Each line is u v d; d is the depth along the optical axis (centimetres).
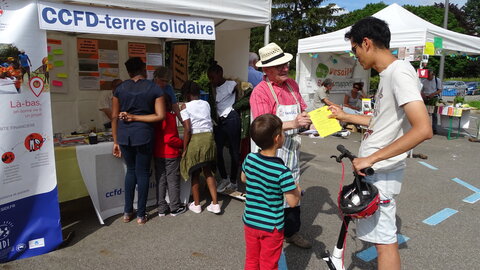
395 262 221
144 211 374
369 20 210
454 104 997
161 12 357
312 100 1078
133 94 342
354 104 1026
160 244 332
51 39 505
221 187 467
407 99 187
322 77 1089
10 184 280
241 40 586
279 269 295
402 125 207
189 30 378
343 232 240
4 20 265
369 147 216
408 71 194
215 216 400
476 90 2738
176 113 392
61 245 321
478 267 308
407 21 788
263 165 221
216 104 455
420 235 368
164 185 391
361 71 1190
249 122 462
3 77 266
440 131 1030
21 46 274
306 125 265
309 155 712
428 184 542
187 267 296
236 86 463
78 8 305
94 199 364
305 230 370
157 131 382
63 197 347
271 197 222
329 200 459
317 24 3569
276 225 223
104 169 371
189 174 386
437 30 740
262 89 297
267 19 450
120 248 323
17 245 292
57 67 517
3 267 284
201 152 383
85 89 551
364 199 210
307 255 319
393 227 221
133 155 360
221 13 403
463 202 468
